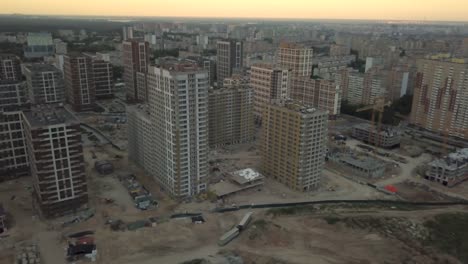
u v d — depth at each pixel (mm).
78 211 197375
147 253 166750
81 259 161500
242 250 170875
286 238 180125
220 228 187750
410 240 181500
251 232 183250
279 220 195125
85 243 169375
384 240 180000
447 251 176000
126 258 163000
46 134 176625
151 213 199375
